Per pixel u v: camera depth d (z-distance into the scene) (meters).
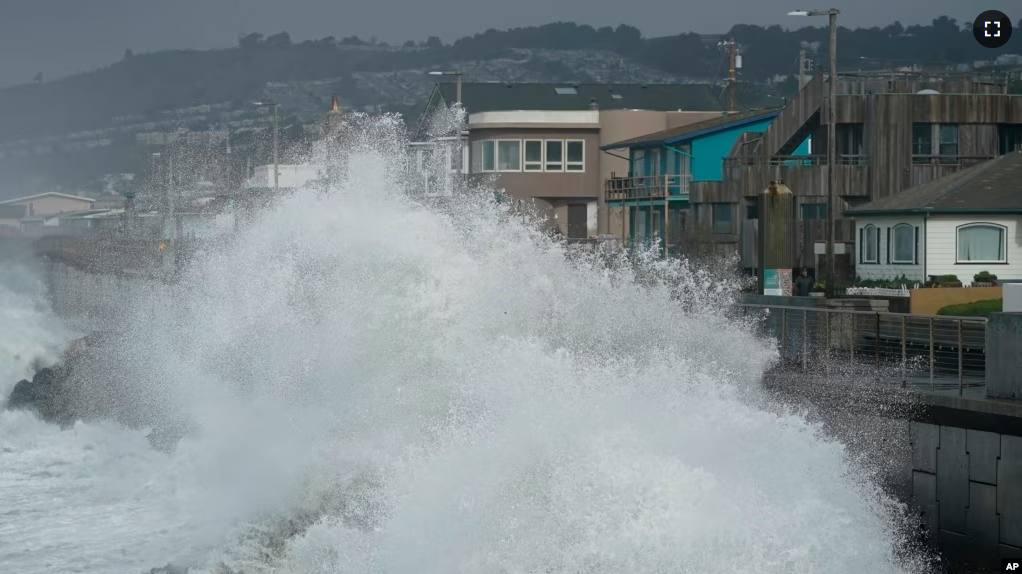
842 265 95.62
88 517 46.31
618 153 179.25
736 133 151.25
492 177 115.94
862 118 121.81
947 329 43.16
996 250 96.94
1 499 49.56
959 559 35.81
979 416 35.00
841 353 47.81
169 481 49.34
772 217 69.19
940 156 120.12
